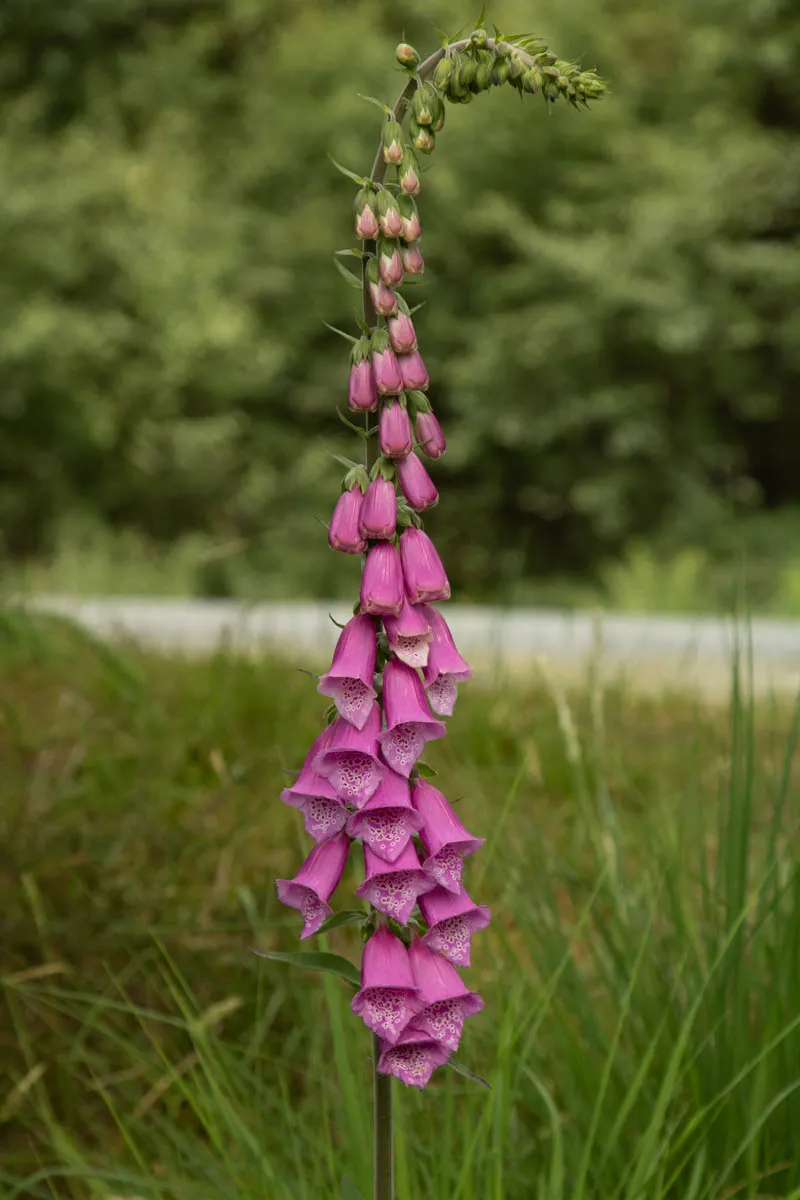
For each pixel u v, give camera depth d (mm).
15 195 19906
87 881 3799
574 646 9195
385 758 1848
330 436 22828
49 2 22781
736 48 22078
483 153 20703
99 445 20531
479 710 5633
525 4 20984
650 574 17531
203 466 20859
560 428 20562
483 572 22438
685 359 20922
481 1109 2926
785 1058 2689
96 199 20359
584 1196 2510
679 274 19859
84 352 19812
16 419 20766
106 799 4395
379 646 1886
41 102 22719
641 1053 2783
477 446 21031
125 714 5480
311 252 21359
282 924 3381
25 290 20062
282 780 4664
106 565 19359
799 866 2781
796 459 24641
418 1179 2668
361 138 21078
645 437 20547
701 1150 2471
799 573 15594
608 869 3049
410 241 1748
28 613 6512
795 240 22688
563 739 5109
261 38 23906
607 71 21094
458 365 20469
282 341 21625
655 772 4789
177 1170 2932
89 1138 3207
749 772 2799
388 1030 1821
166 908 3650
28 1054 3078
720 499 20656
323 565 21203
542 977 2887
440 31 1760
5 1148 3133
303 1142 2900
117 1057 3303
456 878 1856
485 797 4273
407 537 1823
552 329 19906
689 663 7457
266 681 6008
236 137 23312
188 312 19703
